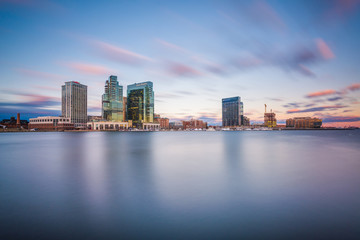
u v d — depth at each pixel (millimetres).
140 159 24062
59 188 11695
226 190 11055
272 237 6219
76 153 31094
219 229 6738
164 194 10430
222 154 28953
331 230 6613
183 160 23047
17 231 6695
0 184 12641
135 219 7547
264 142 59656
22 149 38562
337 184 12164
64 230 6766
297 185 11961
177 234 6445
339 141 63031
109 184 12523
